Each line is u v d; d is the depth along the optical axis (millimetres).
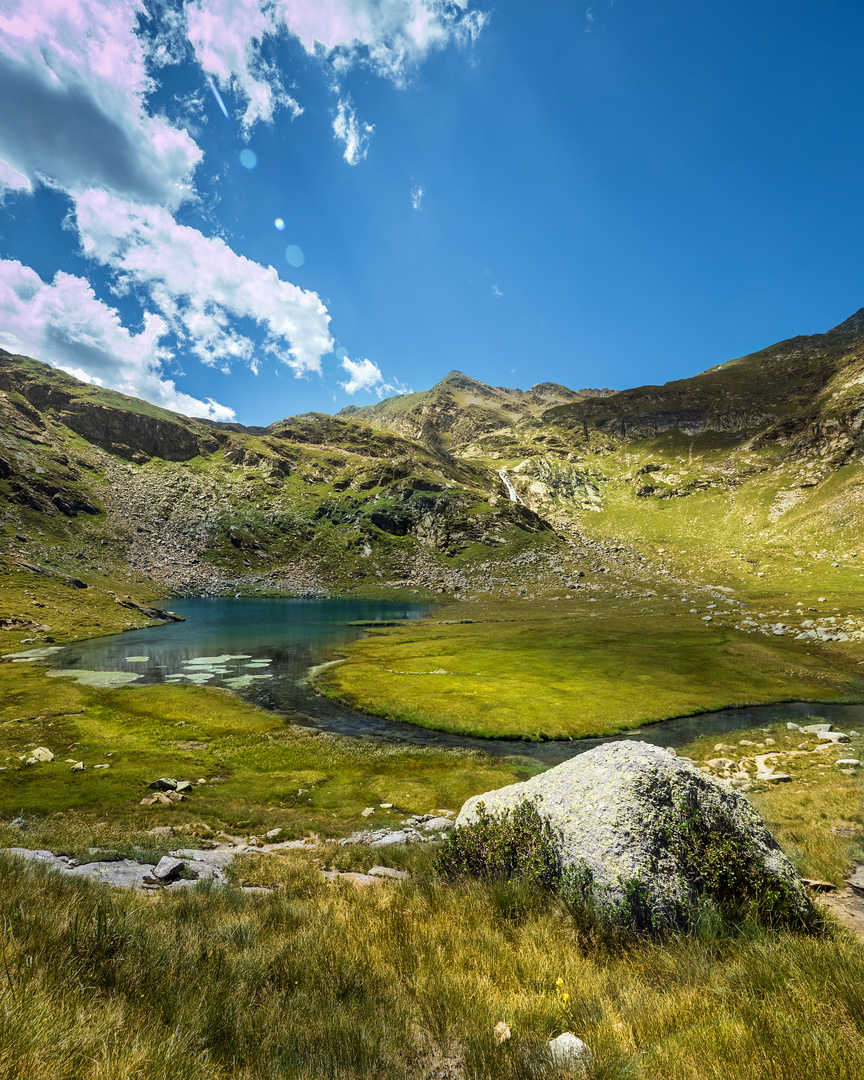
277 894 10711
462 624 116812
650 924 7938
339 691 57750
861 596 111000
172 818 24125
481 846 11000
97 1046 3520
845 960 5520
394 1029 4824
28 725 42219
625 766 10555
